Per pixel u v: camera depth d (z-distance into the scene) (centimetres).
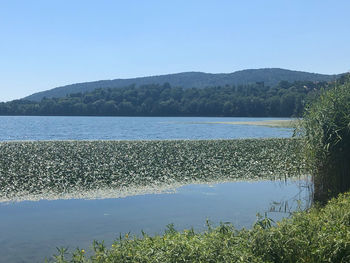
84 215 1165
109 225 1060
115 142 3409
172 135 5578
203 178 1770
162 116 17488
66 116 18438
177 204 1296
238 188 1564
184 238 723
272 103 14738
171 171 1939
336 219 823
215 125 8569
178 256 652
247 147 2916
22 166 2034
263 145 3042
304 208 1216
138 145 3119
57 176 1788
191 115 16925
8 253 862
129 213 1181
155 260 643
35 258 835
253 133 5728
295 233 738
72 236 973
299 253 700
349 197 978
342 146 1285
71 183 1648
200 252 660
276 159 2278
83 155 2498
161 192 1490
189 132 6188
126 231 1007
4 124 9625
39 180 1697
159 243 705
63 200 1366
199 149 2819
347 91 1375
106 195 1440
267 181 1705
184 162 2219
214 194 1449
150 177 1789
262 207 1246
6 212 1206
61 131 6725
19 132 6431
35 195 1438
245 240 729
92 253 850
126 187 1577
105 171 1928
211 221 1084
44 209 1241
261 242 717
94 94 19188
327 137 1285
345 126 1280
